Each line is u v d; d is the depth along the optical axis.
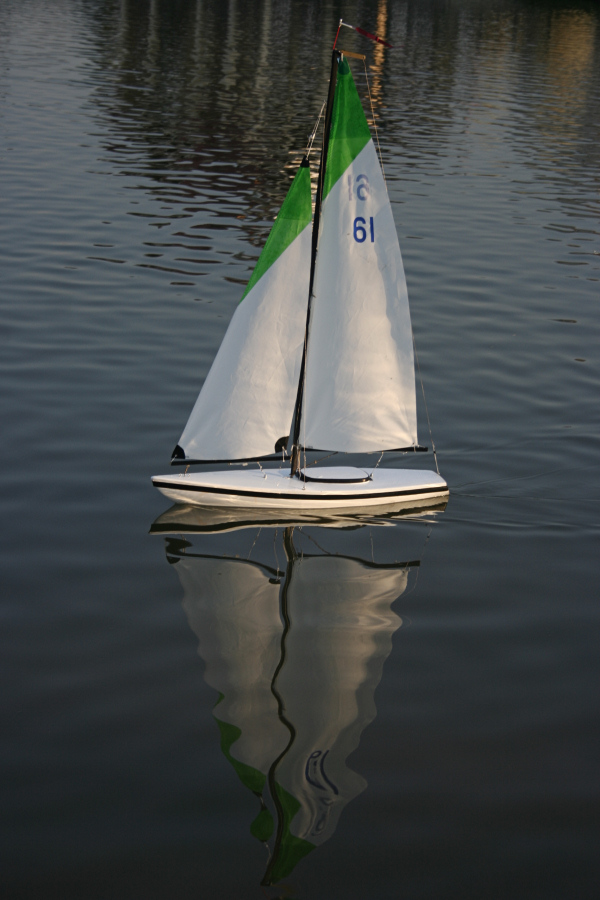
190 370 18.05
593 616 11.34
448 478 14.83
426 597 11.65
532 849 7.92
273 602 11.39
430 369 19.03
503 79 61.78
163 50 61.31
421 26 84.25
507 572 12.31
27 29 65.25
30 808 8.10
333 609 11.28
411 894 7.44
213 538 12.84
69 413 15.92
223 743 8.94
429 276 25.11
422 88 56.12
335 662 10.23
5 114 40.72
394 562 12.48
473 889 7.51
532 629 11.02
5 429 15.20
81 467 14.27
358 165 12.88
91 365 17.95
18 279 22.48
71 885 7.41
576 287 25.02
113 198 30.31
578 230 30.77
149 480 14.08
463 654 10.49
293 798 8.30
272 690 9.73
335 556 12.58
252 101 47.12
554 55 73.88
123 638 10.48
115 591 11.38
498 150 42.34
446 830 8.05
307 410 13.84
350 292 13.33
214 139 39.16
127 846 7.77
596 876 7.67
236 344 13.24
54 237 26.02
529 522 13.63
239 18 80.00
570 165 40.44
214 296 22.34
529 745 9.09
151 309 21.22
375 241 13.16
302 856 7.71
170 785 8.41
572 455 15.66
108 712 9.29
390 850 7.86
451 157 40.22
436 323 21.72
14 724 9.05
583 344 20.89
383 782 8.56
